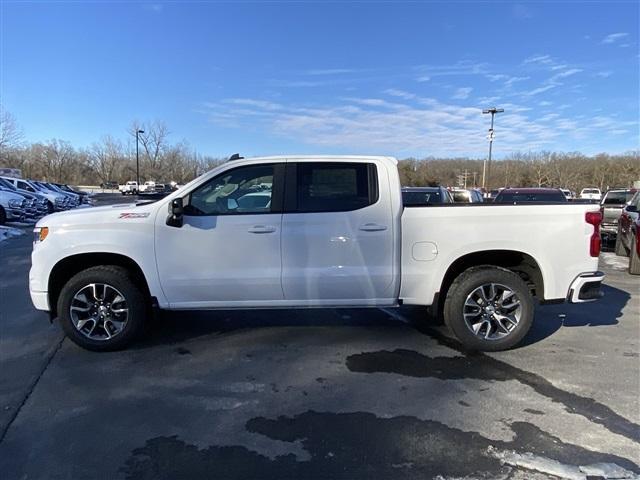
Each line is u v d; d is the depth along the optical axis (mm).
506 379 4320
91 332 4922
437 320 5781
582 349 5102
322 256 4855
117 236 4789
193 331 5629
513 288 4914
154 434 3406
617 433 3402
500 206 4938
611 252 13586
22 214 21109
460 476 2918
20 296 7422
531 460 3072
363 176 4934
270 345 5188
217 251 4824
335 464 3047
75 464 3055
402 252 4898
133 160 96000
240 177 4910
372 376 4387
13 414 3680
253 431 3445
